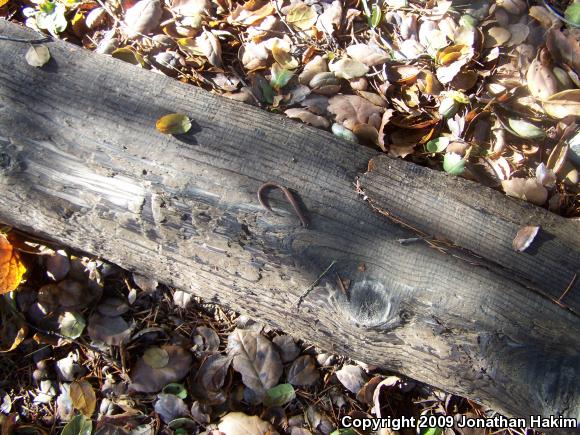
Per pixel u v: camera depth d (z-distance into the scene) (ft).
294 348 2.29
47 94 1.97
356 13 2.47
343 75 2.38
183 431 2.23
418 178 1.97
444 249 1.85
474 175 2.23
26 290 2.33
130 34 2.49
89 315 2.32
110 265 2.34
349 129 2.31
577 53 2.27
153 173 1.91
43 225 2.07
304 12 2.48
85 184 1.95
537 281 1.83
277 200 1.88
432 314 1.81
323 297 1.89
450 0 2.40
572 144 2.19
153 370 2.27
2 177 1.96
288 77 2.37
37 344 2.35
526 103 2.27
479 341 1.80
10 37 2.05
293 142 1.97
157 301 2.36
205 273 2.00
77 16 2.53
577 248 1.89
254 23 2.49
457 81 2.33
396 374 2.23
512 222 1.91
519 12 2.36
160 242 1.97
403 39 2.43
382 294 1.84
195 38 2.46
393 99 2.38
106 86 2.00
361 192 1.91
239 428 2.19
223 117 1.99
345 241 1.86
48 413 2.31
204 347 2.31
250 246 1.90
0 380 2.34
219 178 1.90
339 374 2.26
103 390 2.29
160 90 2.02
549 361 1.78
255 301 2.01
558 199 2.16
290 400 2.25
